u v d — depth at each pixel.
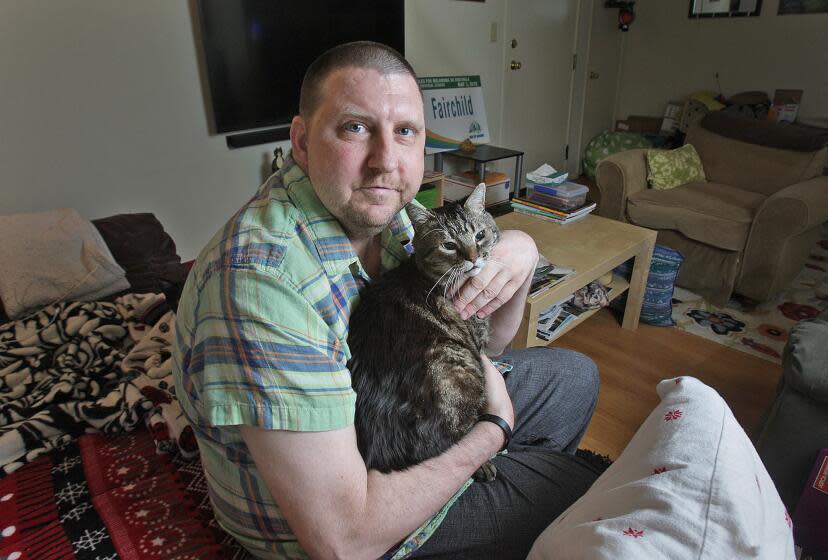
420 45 3.37
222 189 2.74
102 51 2.19
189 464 1.10
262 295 0.64
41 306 1.69
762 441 1.37
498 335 1.20
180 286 1.95
